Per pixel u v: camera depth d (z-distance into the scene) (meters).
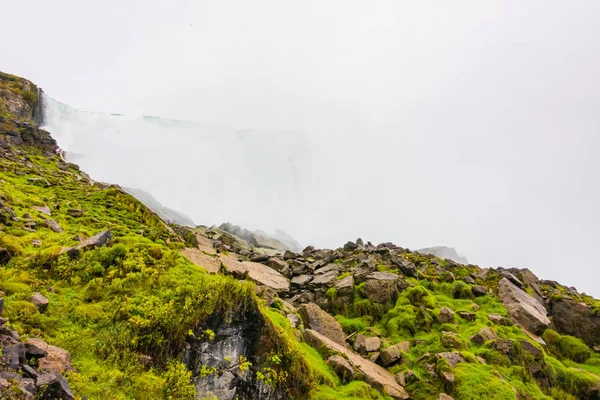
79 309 8.73
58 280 9.80
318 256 26.92
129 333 8.39
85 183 23.81
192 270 11.32
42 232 12.55
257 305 9.89
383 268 22.11
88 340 7.99
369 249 27.06
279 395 9.15
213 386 8.37
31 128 33.22
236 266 19.91
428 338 15.72
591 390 14.27
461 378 12.39
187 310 9.00
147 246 11.94
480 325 16.66
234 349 9.09
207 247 21.47
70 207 16.89
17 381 5.67
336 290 19.53
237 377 8.75
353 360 12.76
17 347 6.27
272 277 21.38
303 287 21.09
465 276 22.39
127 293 9.71
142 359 8.05
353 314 18.44
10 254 10.23
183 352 8.55
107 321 8.64
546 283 24.67
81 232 13.57
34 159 26.72
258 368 9.09
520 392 12.77
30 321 7.79
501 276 22.28
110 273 10.21
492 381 12.33
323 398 9.79
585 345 17.53
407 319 16.95
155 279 10.30
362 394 10.82
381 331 17.00
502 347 14.77
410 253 26.94
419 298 18.73
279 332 10.02
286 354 9.69
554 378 14.54
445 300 19.44
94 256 10.79
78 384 6.64
